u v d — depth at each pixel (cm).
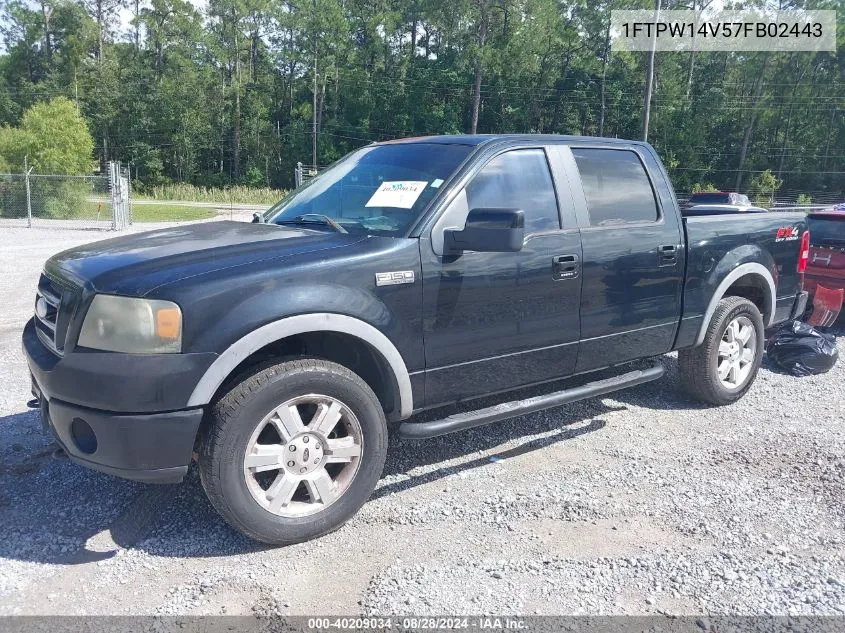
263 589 304
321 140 7756
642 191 484
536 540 348
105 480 407
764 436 488
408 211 384
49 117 3403
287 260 336
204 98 7762
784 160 7362
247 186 7919
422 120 7675
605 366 466
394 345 359
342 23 7669
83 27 7731
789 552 338
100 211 2725
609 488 405
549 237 418
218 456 313
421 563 326
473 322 388
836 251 790
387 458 448
